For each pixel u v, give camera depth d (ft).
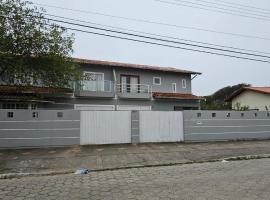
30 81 58.39
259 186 24.48
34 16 49.98
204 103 121.49
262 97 102.89
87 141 55.01
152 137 58.80
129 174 31.81
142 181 27.68
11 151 48.14
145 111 58.70
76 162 38.68
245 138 65.82
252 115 67.15
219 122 63.72
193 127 61.46
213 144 57.16
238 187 24.25
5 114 50.93
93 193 23.50
